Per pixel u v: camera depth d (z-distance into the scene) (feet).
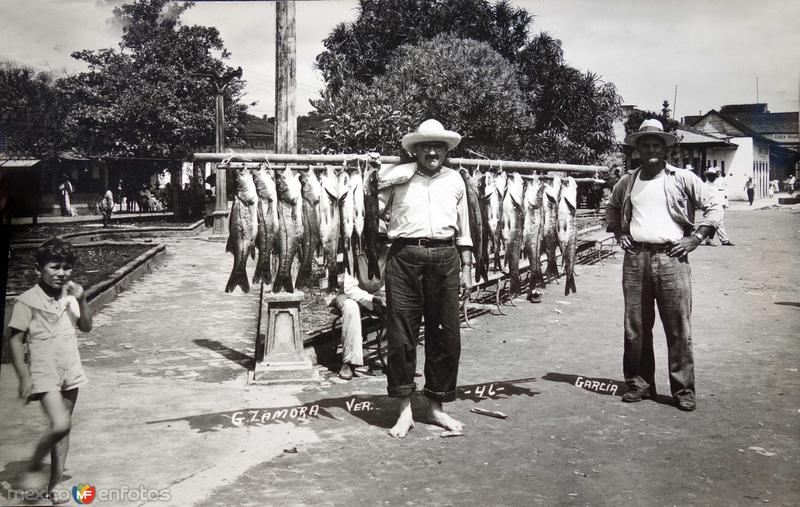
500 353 23.08
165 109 103.50
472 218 17.71
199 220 95.71
